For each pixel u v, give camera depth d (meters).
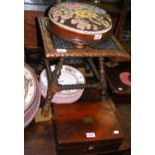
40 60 1.19
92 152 0.89
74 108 0.93
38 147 0.84
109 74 1.16
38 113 0.93
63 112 0.91
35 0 1.12
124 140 0.97
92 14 0.79
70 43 0.76
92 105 0.97
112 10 1.18
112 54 0.78
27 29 1.15
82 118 0.90
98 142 0.84
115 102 1.12
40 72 1.08
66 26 0.70
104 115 0.93
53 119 0.91
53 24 0.74
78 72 1.09
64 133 0.82
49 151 0.84
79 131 0.84
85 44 0.73
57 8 0.80
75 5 0.84
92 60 1.17
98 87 0.98
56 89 0.88
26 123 0.74
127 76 1.16
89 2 1.19
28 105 0.73
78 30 0.70
